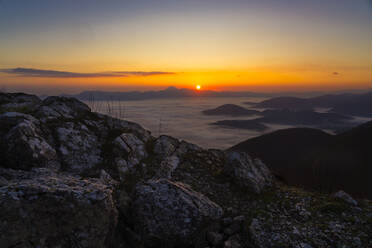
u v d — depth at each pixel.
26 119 12.02
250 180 13.32
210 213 8.98
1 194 5.60
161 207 8.49
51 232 5.60
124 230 7.79
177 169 15.08
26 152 9.81
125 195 9.45
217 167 16.31
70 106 17.77
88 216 6.18
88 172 11.62
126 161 13.91
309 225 9.55
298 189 13.99
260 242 8.50
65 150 12.50
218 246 8.47
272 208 11.22
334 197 11.99
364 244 8.17
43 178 7.33
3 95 16.98
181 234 7.99
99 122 17.30
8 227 5.16
